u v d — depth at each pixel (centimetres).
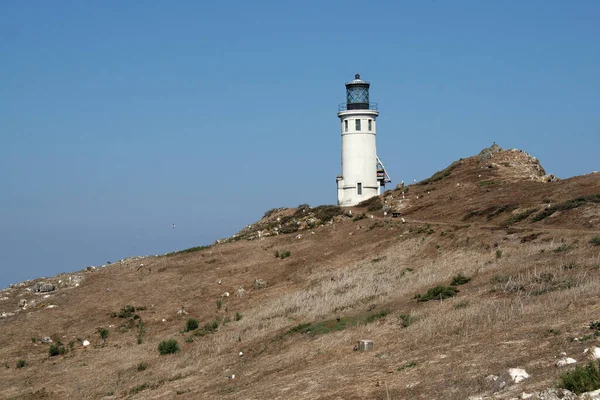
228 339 4544
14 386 4184
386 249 6431
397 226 7100
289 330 4253
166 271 7194
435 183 9131
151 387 3712
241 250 7638
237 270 6862
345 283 5528
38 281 7525
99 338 5328
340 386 2762
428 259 5734
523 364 2452
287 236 7994
